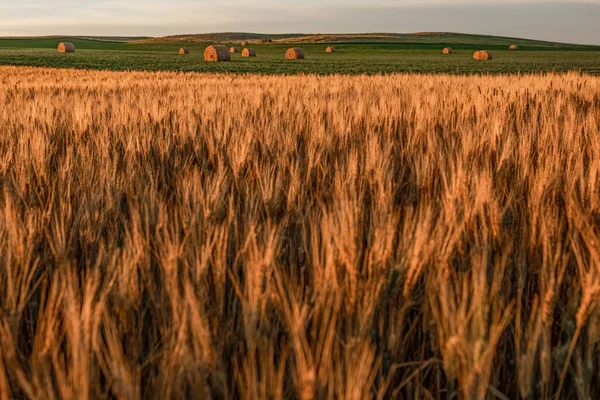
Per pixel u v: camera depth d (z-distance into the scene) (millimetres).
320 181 3176
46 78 19750
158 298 1857
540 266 2139
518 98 7773
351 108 6520
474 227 2256
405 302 1768
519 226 2539
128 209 2898
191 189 2779
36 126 5094
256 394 1372
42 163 3418
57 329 1672
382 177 2973
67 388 1272
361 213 2281
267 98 8062
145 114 5754
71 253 2268
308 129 4891
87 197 2803
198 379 1454
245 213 2463
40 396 1317
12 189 3047
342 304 1701
